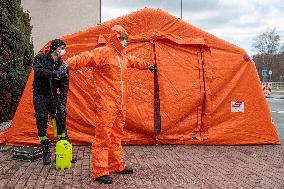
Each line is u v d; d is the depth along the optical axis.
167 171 6.75
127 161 7.49
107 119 5.89
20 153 7.34
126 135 9.25
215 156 8.16
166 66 9.39
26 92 8.76
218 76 9.50
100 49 5.94
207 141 9.39
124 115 6.23
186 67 9.45
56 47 6.66
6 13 10.85
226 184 5.98
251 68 9.64
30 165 7.01
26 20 12.98
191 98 9.38
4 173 6.40
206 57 9.53
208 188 5.74
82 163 7.20
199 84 9.45
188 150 8.76
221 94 9.51
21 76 11.12
